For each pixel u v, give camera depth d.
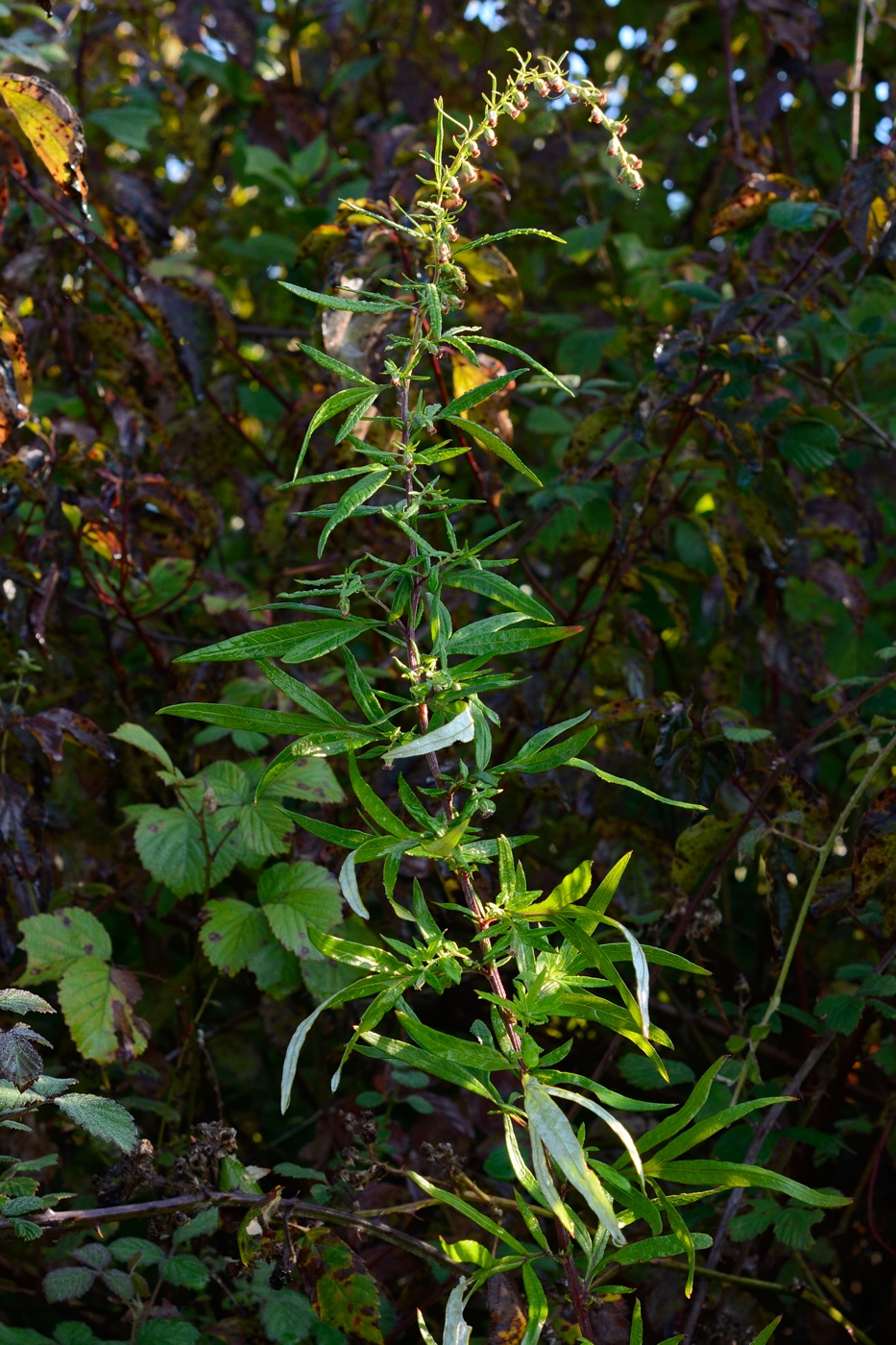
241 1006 2.09
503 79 2.73
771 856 1.58
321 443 1.95
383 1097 1.64
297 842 1.71
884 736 1.61
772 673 2.04
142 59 2.70
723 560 1.89
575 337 2.37
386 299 1.00
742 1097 1.61
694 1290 1.51
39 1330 1.68
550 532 2.16
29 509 1.97
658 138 2.79
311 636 0.96
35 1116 1.67
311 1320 1.34
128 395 1.99
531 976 0.97
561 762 0.96
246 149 2.55
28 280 2.03
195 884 1.58
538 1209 1.30
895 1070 1.65
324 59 2.94
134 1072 1.57
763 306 1.95
